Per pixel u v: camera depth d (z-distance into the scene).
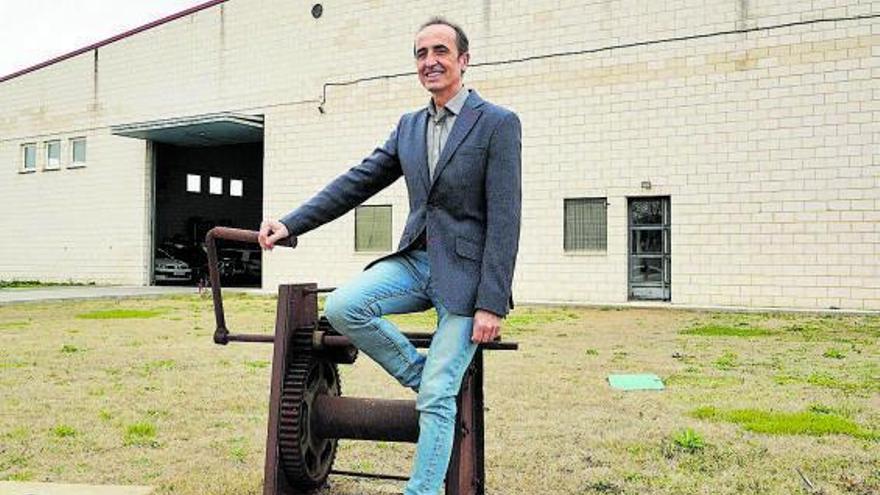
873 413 4.61
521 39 14.72
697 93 13.11
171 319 11.13
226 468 3.52
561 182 14.28
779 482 3.27
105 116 20.83
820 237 12.20
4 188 22.77
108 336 8.85
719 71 12.93
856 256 11.98
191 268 21.22
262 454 3.75
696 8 13.12
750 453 3.71
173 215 24.56
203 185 25.81
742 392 5.29
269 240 2.57
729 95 12.85
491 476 3.38
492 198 2.37
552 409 4.75
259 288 19.75
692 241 13.12
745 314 11.84
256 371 6.23
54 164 22.05
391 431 2.76
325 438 2.87
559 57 14.34
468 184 2.40
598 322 10.67
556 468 3.50
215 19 18.81
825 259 12.17
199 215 25.58
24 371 6.24
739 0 12.79
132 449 3.86
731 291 12.83
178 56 19.42
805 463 3.53
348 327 2.45
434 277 2.40
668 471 3.44
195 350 7.58
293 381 2.65
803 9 12.33
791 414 4.55
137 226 20.33
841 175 12.08
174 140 20.62
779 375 6.03
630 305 13.20
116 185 20.69
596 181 13.96
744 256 12.73
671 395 5.19
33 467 3.54
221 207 26.48
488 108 2.44
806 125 12.31
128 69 20.33
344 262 16.72
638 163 13.59
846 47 12.05
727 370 6.30
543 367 6.45
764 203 12.59
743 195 12.75
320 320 2.77
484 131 2.39
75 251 21.38
